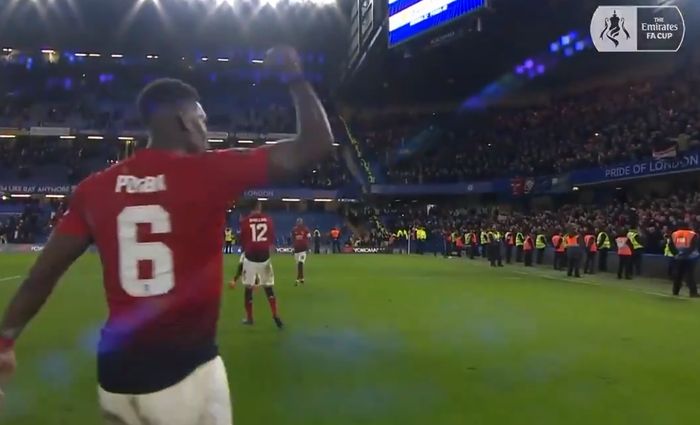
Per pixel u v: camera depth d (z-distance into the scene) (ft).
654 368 25.63
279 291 55.06
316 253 139.13
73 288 56.08
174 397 6.95
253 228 35.22
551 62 133.28
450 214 145.18
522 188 130.21
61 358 26.96
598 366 25.93
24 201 155.94
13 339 7.30
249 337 32.19
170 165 7.16
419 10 83.87
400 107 178.70
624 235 70.74
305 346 29.81
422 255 129.90
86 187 7.27
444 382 23.08
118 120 169.48
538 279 70.03
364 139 173.88
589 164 113.09
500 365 25.96
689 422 18.65
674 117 102.58
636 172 100.73
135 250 7.01
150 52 164.66
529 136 144.05
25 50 164.35
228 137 168.86
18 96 172.24
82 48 161.58
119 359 7.00
